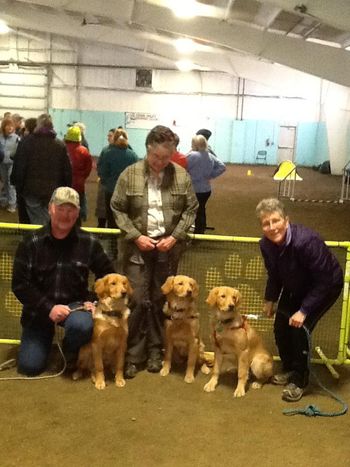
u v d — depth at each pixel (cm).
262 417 358
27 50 2525
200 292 445
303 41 1439
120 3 1312
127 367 410
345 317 439
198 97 2578
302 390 388
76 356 411
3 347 452
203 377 413
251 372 412
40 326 410
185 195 412
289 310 402
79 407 361
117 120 2598
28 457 305
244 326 389
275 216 364
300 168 2511
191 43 1878
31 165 607
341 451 323
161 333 427
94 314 390
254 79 2295
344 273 436
